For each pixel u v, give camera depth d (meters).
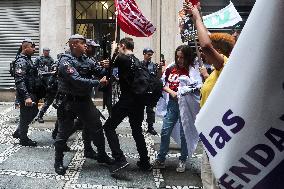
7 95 14.13
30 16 14.08
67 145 6.92
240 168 1.19
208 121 1.25
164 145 5.52
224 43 2.76
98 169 5.48
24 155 6.15
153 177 5.16
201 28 1.99
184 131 5.21
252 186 1.18
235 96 1.19
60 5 13.53
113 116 5.14
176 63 5.38
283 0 1.09
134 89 5.09
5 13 14.20
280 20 1.10
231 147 1.19
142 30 5.59
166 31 12.94
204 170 2.94
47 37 13.64
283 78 1.12
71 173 5.26
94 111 5.30
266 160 1.16
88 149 5.95
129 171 5.41
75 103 5.09
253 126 1.16
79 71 5.10
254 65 1.14
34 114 6.82
